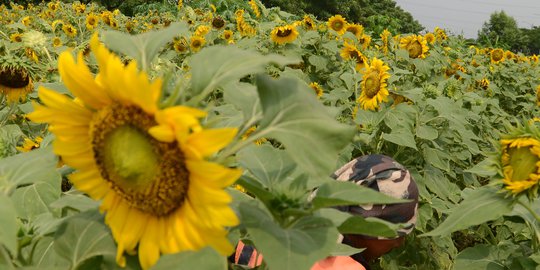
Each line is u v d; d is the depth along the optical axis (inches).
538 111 123.3
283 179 22.8
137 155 17.2
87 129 18.4
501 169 28.2
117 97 17.5
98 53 16.7
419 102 69.9
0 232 15.8
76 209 24.4
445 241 63.1
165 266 17.2
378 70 65.6
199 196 16.7
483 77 136.8
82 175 18.4
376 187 36.2
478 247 43.9
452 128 67.5
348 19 784.3
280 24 111.7
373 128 61.2
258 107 20.6
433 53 126.5
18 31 112.7
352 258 34.9
